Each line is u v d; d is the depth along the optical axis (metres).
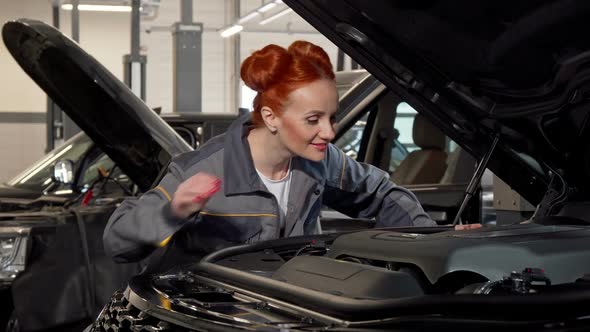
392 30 2.03
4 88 18.38
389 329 1.27
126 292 1.76
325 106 1.91
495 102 2.16
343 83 4.71
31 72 3.85
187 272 1.87
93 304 4.00
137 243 1.95
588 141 2.12
